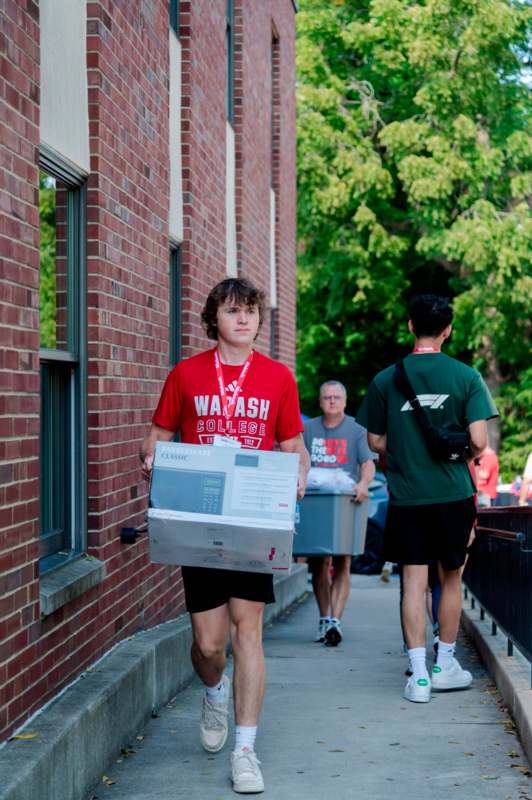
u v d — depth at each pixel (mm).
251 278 13305
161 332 7906
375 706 6867
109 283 6461
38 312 4945
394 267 27734
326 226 27281
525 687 6301
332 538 9398
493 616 8180
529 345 27703
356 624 11344
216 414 5078
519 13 25078
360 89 26875
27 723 4715
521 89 26094
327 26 26781
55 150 5652
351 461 9492
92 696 5254
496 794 5074
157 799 4996
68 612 5457
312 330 29844
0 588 4383
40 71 5379
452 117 25516
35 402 4879
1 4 4496
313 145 25812
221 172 11086
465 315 27625
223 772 5391
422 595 7012
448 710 6727
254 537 4820
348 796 5035
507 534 7023
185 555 4914
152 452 5211
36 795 4203
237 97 12508
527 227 24906
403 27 25781
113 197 6566
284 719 6523
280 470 4840
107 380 6406
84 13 6184
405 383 6875
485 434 6789
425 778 5312
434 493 6859
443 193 25094
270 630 10953
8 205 4570
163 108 8047
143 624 7281
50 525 5832
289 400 5168
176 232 9203
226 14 11594
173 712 6680
